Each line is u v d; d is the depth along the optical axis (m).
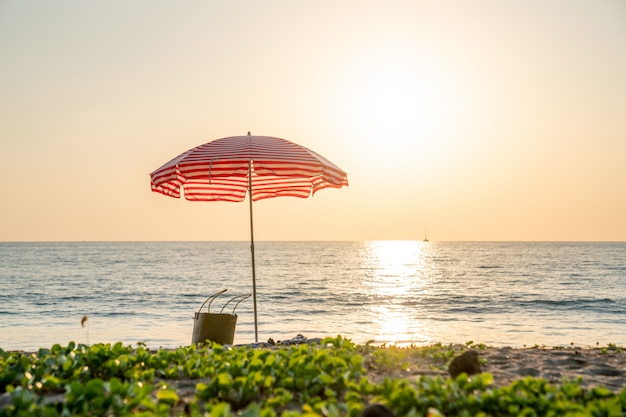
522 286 42.53
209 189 10.20
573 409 4.50
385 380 4.84
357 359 6.00
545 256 111.38
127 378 5.91
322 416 4.20
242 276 54.22
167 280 48.97
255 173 9.73
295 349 6.98
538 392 4.96
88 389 4.58
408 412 4.44
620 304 30.17
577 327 21.12
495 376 6.38
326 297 34.75
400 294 36.59
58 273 58.19
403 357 6.85
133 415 4.07
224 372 5.65
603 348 8.97
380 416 3.90
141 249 168.25
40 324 21.89
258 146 8.61
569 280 48.78
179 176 8.81
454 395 4.82
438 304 30.80
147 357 6.36
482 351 8.23
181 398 5.21
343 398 5.17
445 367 6.46
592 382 6.25
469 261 89.88
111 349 6.65
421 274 57.84
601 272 59.88
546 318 24.47
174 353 6.73
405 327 21.22
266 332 19.81
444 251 154.75
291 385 5.20
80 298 33.91
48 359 5.94
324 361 5.85
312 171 8.41
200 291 38.56
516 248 191.75
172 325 21.62
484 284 44.88
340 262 87.25
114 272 59.84
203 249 169.25
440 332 19.64
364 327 21.36
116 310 27.64
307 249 181.25
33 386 5.38
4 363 6.43
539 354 7.97
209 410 4.38
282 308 28.84
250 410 3.83
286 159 8.32
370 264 80.25
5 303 31.03
